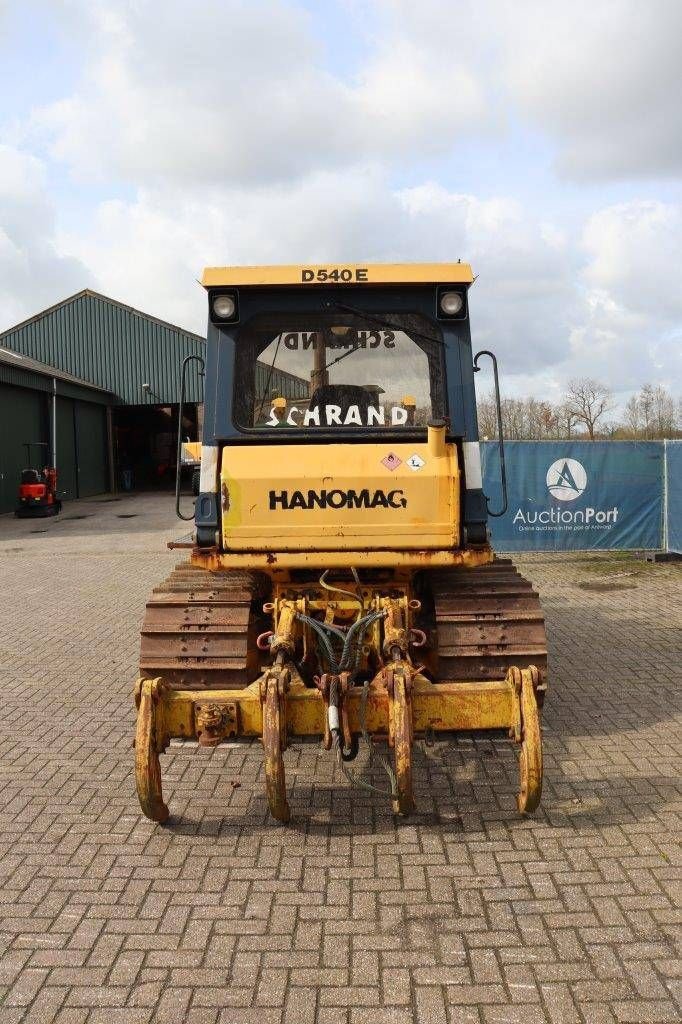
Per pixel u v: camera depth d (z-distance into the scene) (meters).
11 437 25.00
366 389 4.88
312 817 4.41
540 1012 2.90
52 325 33.56
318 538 4.54
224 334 4.86
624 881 3.70
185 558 14.77
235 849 4.09
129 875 3.87
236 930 3.41
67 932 3.43
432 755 5.21
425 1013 2.90
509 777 4.85
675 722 5.71
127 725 6.00
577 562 12.77
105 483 33.88
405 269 4.81
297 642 4.68
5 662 7.79
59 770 5.17
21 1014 2.95
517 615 4.95
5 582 12.55
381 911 3.52
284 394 4.86
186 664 4.87
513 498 12.58
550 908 3.51
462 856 3.96
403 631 4.30
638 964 3.13
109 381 33.31
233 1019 2.90
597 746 5.29
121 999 3.02
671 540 12.55
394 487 4.51
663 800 4.51
